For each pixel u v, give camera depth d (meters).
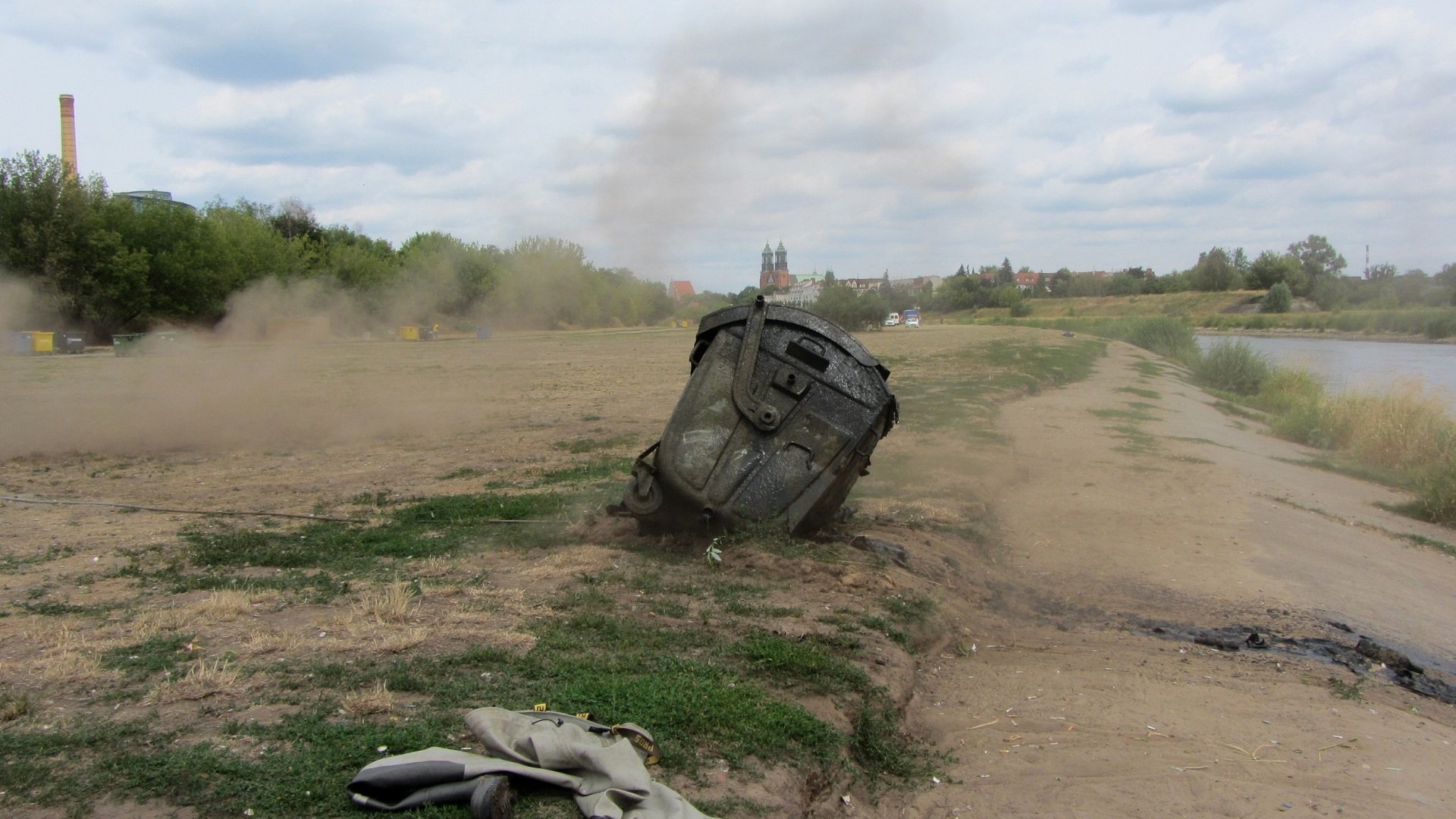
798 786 5.51
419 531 11.05
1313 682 8.64
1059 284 141.88
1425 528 17.02
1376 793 6.44
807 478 9.98
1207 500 16.06
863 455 10.37
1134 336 70.50
